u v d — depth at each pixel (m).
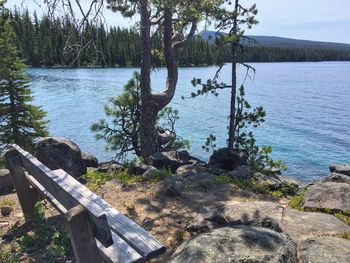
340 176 10.98
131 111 20.11
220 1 17.02
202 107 56.97
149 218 7.57
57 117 45.88
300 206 8.40
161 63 20.33
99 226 3.45
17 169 6.64
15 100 24.75
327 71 188.88
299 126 43.88
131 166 12.00
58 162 9.80
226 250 5.03
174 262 4.98
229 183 10.10
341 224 6.87
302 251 5.55
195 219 6.88
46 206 7.57
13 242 6.17
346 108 58.78
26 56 81.25
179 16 16.81
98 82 91.00
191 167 12.83
